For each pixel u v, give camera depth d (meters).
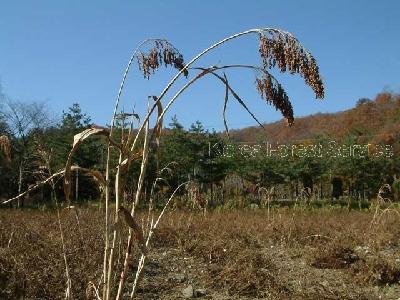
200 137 29.97
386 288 7.21
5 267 5.96
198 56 2.78
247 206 23.19
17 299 5.56
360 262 7.91
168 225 10.39
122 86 2.98
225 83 2.93
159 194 17.48
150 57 3.05
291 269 8.37
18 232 8.49
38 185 3.06
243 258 7.84
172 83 2.84
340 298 6.41
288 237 10.96
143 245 2.84
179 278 7.33
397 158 36.06
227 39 2.76
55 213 13.85
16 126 24.61
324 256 8.56
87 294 3.63
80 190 19.33
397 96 66.88
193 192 5.76
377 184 34.56
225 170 31.36
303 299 6.32
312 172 33.41
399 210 14.97
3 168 19.59
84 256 6.34
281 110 2.83
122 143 2.87
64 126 27.80
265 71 2.79
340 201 32.50
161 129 3.09
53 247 6.97
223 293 6.79
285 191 34.00
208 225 11.95
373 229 11.38
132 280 6.93
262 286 6.84
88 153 23.36
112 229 2.89
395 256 9.30
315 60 2.69
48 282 5.73
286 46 2.70
